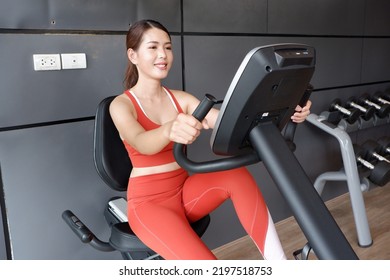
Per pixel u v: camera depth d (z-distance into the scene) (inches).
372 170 91.5
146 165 49.3
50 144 64.9
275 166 32.3
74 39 64.2
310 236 30.4
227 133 32.5
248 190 45.3
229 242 94.5
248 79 29.3
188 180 50.7
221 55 85.0
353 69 118.6
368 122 113.4
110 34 68.0
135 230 46.6
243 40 88.4
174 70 77.7
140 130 45.6
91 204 71.2
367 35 120.6
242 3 86.5
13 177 62.3
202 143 85.0
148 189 48.8
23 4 58.8
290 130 41.7
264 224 44.3
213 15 82.0
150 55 48.9
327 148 115.6
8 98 59.8
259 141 33.2
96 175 70.9
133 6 69.7
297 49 31.1
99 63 67.6
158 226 44.5
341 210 112.5
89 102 67.8
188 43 79.0
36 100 62.3
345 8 111.1
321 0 103.8
